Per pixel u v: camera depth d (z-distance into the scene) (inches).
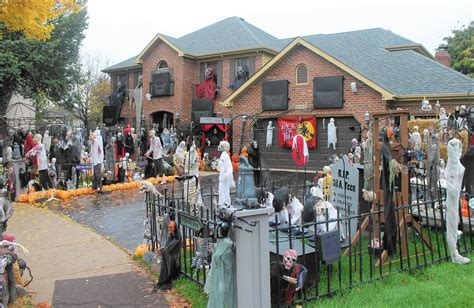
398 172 268.1
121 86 1116.5
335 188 311.1
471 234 301.9
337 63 768.9
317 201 281.6
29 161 597.6
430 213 323.0
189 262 257.8
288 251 203.6
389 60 829.8
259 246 184.1
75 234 358.9
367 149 285.0
